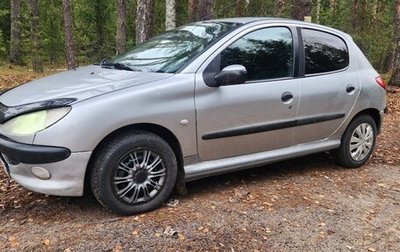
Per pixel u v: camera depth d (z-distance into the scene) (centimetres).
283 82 446
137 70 416
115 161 359
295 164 545
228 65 412
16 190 426
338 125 506
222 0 1628
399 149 655
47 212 381
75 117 338
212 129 402
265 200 424
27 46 1927
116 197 365
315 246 346
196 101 389
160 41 473
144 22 1053
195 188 445
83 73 430
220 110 402
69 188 346
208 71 399
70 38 1878
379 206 429
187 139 390
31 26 1942
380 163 576
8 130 351
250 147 435
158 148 378
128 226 358
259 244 343
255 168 519
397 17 1647
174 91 377
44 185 347
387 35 1608
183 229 357
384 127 815
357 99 515
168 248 329
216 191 439
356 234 370
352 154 533
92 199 408
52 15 2769
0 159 385
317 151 496
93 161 356
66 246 327
